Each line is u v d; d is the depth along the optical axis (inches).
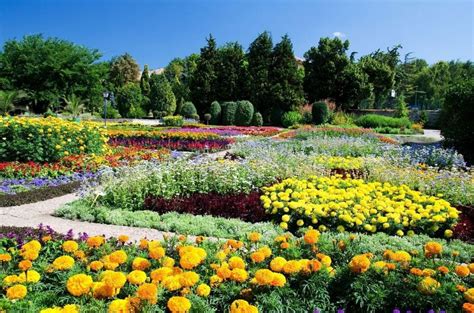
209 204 228.5
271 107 1254.9
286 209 203.0
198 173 261.3
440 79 2193.7
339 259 121.2
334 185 252.8
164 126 950.4
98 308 82.7
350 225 192.9
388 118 1025.5
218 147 552.7
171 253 120.0
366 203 208.5
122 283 87.6
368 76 1489.9
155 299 81.8
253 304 95.6
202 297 93.7
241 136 731.4
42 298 93.2
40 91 1386.6
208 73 1302.9
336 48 1444.4
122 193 237.5
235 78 1286.9
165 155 443.2
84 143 397.7
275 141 570.3
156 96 1453.0
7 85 1354.6
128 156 418.9
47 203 247.6
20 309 84.8
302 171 285.7
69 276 100.1
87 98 1530.5
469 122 466.0
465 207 236.7
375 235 182.2
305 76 1485.0
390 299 100.9
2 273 103.7
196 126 947.3
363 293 101.3
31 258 107.2
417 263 114.1
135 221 203.6
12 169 322.0
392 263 111.1
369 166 340.2
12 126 353.1
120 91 1542.8
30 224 200.2
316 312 90.0
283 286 100.3
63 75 1414.9
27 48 1390.3
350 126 834.2
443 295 97.6
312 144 498.6
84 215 211.9
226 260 114.9
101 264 104.3
